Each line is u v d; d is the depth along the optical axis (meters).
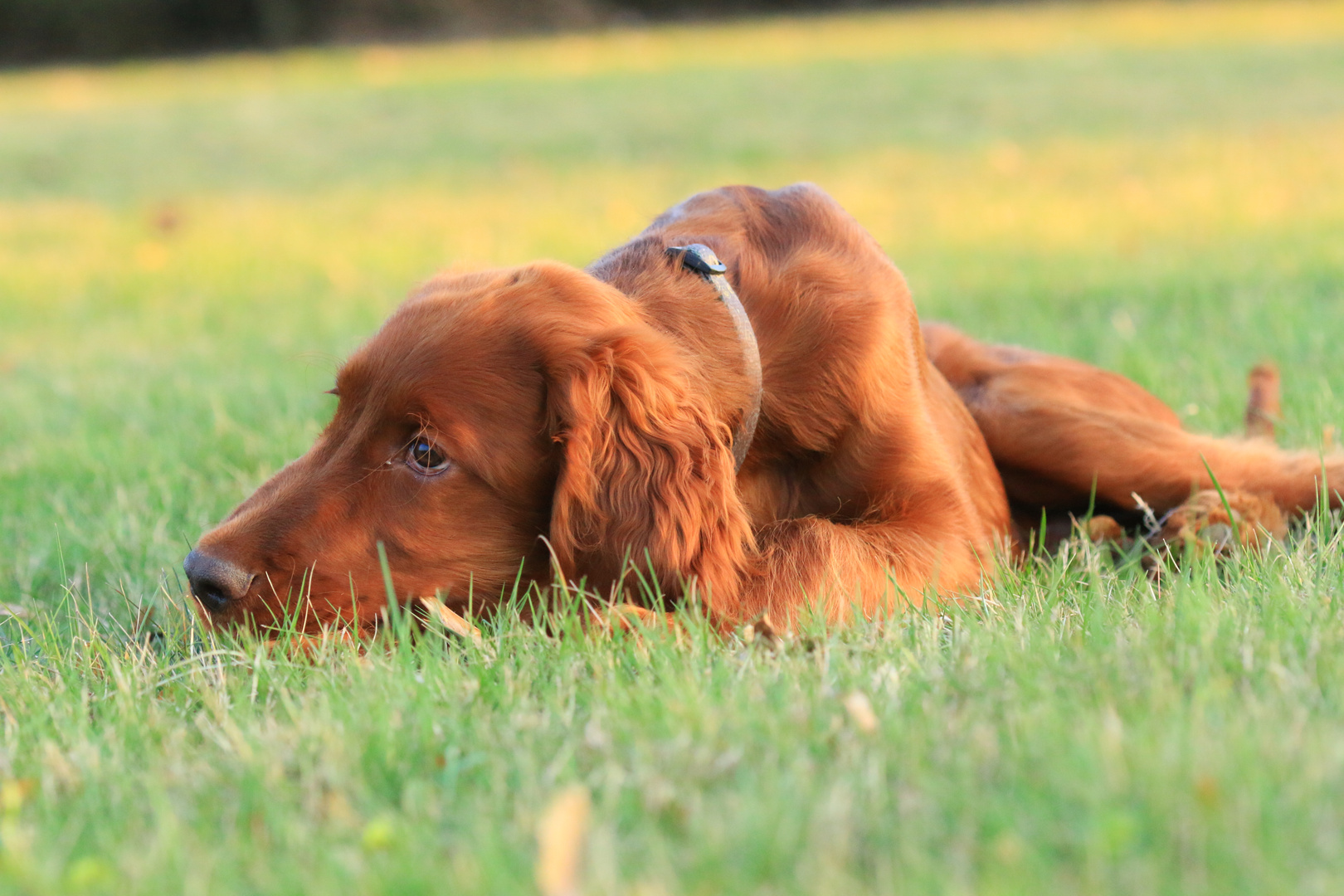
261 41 57.62
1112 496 5.40
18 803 2.85
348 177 21.77
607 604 3.83
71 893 2.40
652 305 4.28
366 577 3.93
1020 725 2.81
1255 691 2.97
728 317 4.29
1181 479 5.28
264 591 3.87
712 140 23.06
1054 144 20.00
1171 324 8.55
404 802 2.76
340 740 3.03
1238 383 7.05
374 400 3.98
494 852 2.39
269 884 2.40
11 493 6.52
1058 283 10.61
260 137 27.16
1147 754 2.53
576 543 3.90
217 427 7.38
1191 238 12.10
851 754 2.78
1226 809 2.34
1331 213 12.52
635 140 23.69
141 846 2.64
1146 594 3.87
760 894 2.26
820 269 4.54
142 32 57.28
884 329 4.49
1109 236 12.73
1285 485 5.26
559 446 3.93
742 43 44.31
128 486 6.45
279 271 14.08
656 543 3.82
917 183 17.33
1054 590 4.09
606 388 3.89
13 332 12.01
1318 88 24.09
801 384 4.41
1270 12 42.09
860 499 4.51
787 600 3.94
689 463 3.88
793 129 23.83
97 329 11.94
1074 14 46.97
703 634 3.60
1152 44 34.44
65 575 4.84
